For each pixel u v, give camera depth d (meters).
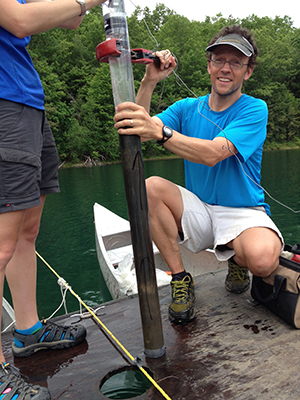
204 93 31.27
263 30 47.47
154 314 1.31
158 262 3.90
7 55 1.07
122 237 4.60
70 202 9.74
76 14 1.10
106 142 28.56
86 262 4.86
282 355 1.30
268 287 1.57
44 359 1.39
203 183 1.81
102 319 1.70
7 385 1.07
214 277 2.11
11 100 1.06
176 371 1.26
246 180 1.70
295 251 1.67
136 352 1.40
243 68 1.71
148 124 1.20
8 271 1.33
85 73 31.50
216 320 1.60
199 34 42.00
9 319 2.31
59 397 1.17
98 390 1.19
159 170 17.80
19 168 1.08
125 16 1.11
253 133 1.66
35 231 1.35
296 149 35.09
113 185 13.05
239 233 1.58
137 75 21.75
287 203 8.08
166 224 1.61
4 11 0.97
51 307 3.54
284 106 37.66
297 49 45.59
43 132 1.26
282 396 1.10
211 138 1.84
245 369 1.24
